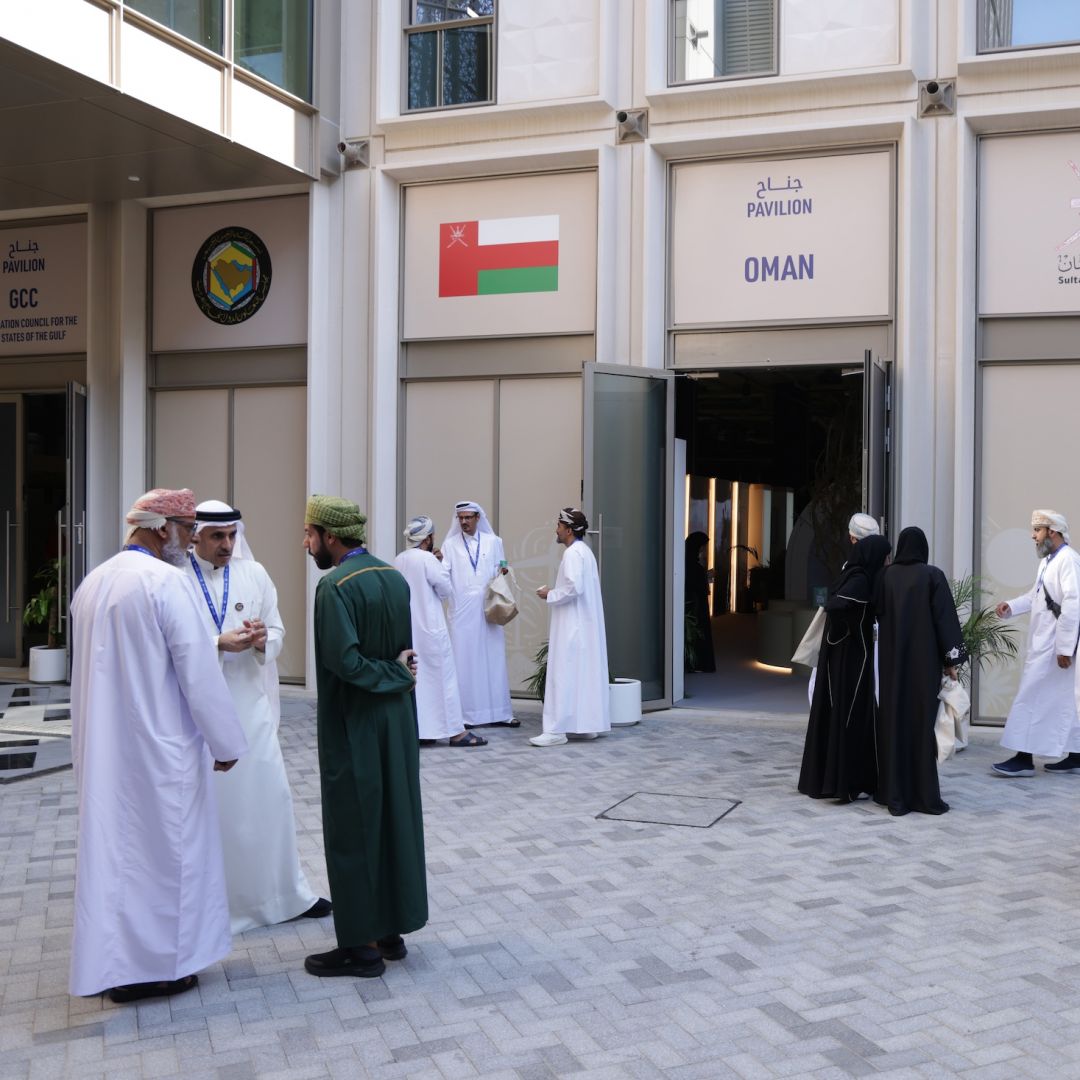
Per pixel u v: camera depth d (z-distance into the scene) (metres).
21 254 12.70
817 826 6.48
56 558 12.99
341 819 4.29
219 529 4.84
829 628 7.04
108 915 3.96
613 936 4.75
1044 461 9.48
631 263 10.41
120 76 8.67
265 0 10.33
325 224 11.31
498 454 11.03
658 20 10.30
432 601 8.85
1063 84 9.29
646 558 10.44
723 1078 3.52
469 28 11.01
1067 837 6.24
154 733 4.00
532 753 8.60
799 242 10.09
